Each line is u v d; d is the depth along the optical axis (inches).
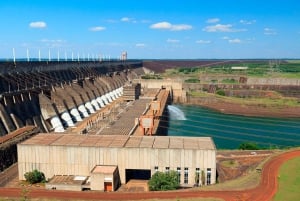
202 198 2571.4
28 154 3176.7
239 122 7258.9
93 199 2578.7
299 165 3344.0
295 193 2662.4
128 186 3065.9
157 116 5423.2
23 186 2972.4
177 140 3395.7
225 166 3555.6
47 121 5364.2
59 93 6225.4
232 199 2556.6
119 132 4325.8
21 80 5290.4
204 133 6151.6
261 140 5625.0
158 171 3065.9
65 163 3161.9
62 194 2704.2
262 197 2596.0
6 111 4473.4
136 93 7667.3
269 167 3297.2
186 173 3093.0
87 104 6884.8
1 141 3673.7
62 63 7406.5
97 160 3137.3
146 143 3262.8
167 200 2536.9
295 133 6240.2
